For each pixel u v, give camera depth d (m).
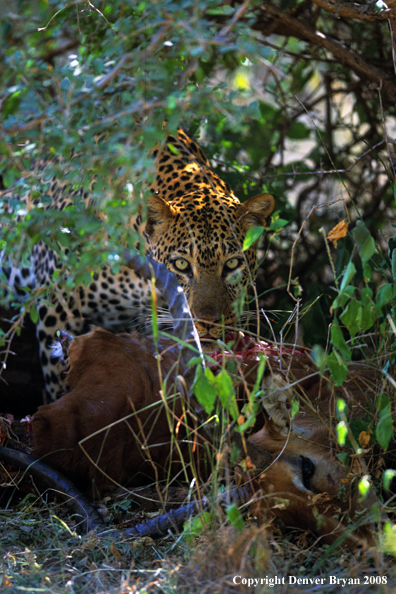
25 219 4.67
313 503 4.33
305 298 8.65
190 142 8.23
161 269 4.68
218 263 6.81
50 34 6.75
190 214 6.95
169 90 4.56
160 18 4.46
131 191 4.48
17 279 8.80
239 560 4.07
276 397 4.44
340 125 10.48
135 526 4.89
